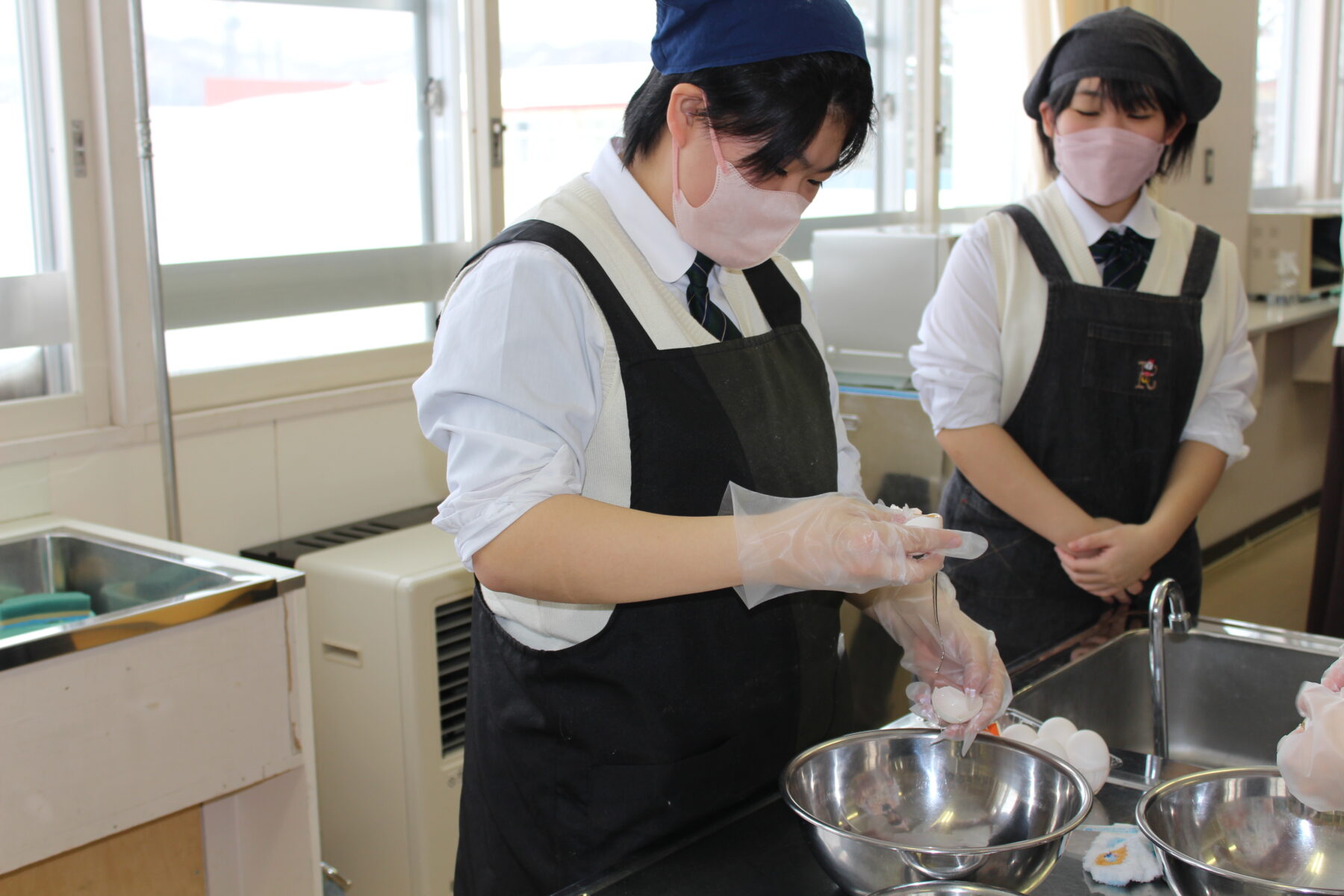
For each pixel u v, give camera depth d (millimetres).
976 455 1754
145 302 2105
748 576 930
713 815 1103
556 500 961
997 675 1093
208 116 2236
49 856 1364
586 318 1056
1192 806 951
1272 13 5637
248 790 1718
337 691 2074
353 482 2436
